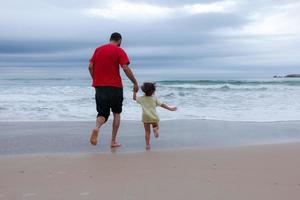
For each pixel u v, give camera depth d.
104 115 6.43
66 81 33.78
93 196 3.55
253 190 3.70
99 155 5.61
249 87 22.77
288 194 3.56
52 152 5.96
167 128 8.88
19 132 8.20
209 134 8.02
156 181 4.05
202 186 3.85
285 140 7.28
